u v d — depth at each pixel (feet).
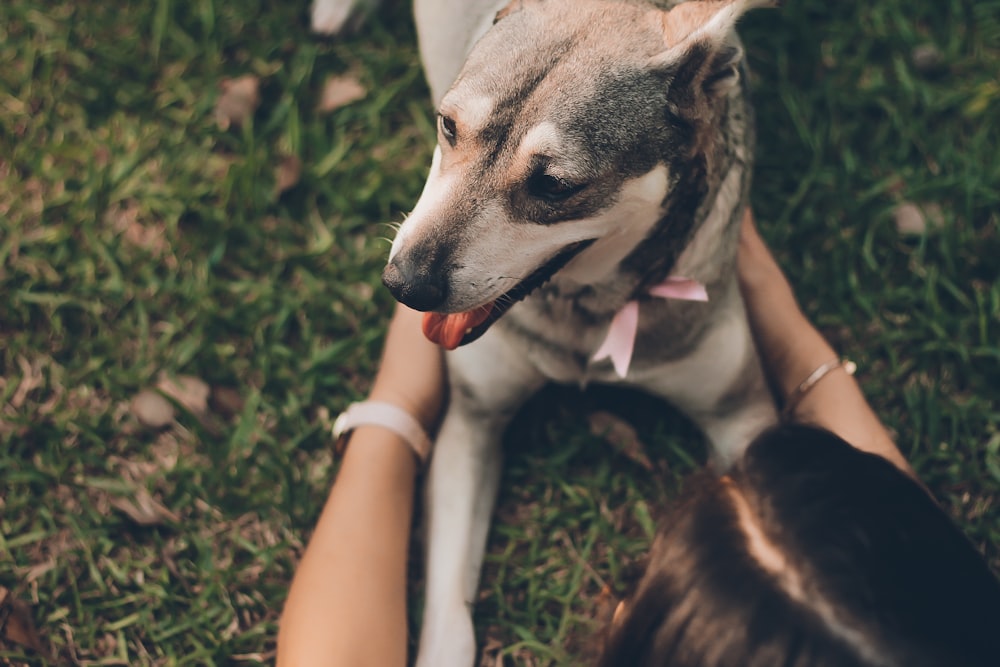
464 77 1.99
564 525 2.63
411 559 2.55
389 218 2.93
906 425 2.71
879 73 3.10
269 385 2.73
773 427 1.84
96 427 2.65
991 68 3.09
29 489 2.60
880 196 2.95
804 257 2.88
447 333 2.17
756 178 2.98
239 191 2.90
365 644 2.17
